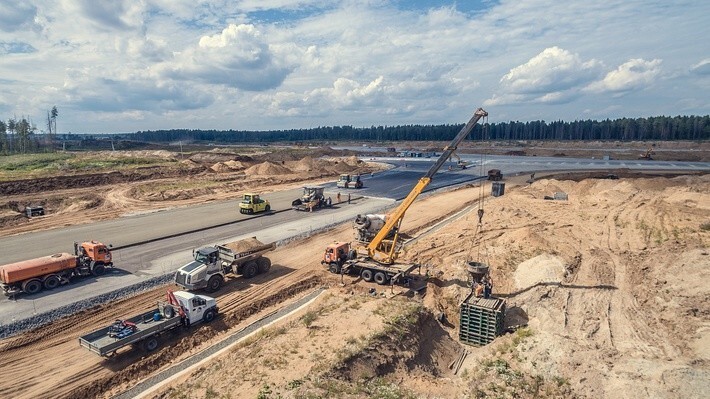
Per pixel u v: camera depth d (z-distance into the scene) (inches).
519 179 3061.0
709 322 799.7
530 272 1090.1
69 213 1945.1
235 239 1488.7
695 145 6338.6
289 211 1987.0
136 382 709.3
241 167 3624.5
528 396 597.3
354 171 3718.0
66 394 665.0
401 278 1099.9
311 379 602.2
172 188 2502.5
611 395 573.6
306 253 1375.5
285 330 808.3
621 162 4377.5
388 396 578.6
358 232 1451.8
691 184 2311.8
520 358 701.3
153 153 4702.3
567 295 952.3
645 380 582.9
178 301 872.3
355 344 695.7
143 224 1713.8
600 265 1146.7
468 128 1043.9
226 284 1111.6
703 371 580.1
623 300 941.2
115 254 1320.1
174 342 817.5
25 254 1327.5
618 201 1958.7
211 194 2476.6
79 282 1085.1
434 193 2475.4
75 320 903.7
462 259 1254.3
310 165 3703.3
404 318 797.2
